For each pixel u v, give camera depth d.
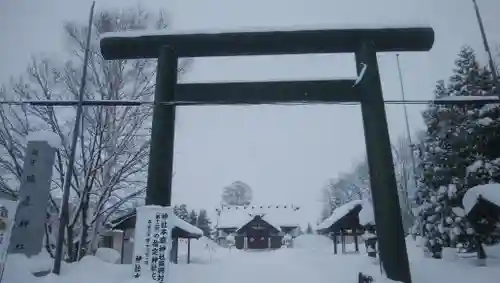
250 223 56.66
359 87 12.92
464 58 26.72
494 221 17.62
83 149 21.61
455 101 12.43
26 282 11.40
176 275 14.45
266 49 13.08
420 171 29.88
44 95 22.09
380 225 11.16
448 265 16.38
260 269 16.94
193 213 66.56
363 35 12.88
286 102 12.95
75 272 13.22
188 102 12.30
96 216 21.89
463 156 24.41
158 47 13.12
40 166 13.78
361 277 11.73
